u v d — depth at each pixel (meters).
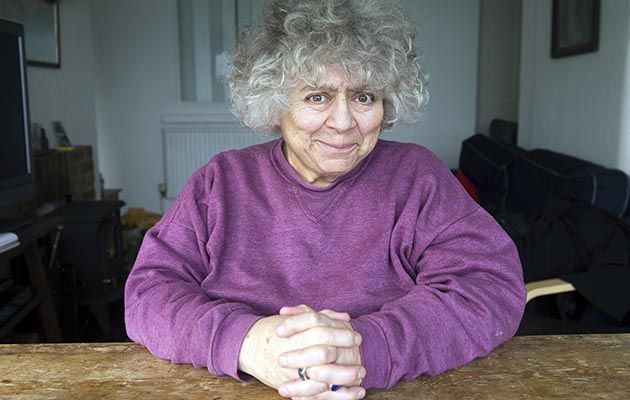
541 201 2.71
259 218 1.12
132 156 5.07
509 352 0.96
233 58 1.14
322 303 1.06
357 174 1.13
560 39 3.16
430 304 0.93
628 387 0.84
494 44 5.36
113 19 4.88
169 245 1.10
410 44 1.07
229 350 0.86
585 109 2.93
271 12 1.07
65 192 3.42
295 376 0.80
